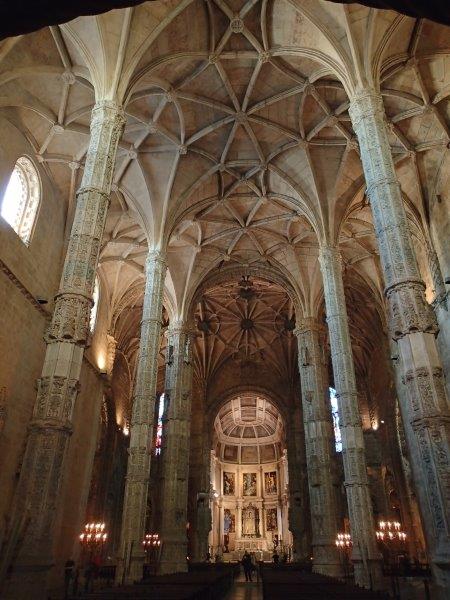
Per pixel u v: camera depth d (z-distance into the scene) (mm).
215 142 20891
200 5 15203
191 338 26547
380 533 29766
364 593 8852
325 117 19016
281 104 19000
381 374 33375
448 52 15438
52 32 14289
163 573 19844
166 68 16906
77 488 20969
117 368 33875
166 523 21125
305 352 25172
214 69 17438
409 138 18688
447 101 17016
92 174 11711
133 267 26453
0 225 14938
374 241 25109
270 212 24938
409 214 20641
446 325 18594
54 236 18906
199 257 27125
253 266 28375
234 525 47844
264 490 49219
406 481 30062
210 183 22797
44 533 7805
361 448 15719
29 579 7398
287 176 21672
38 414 8578
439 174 19016
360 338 36062
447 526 7914
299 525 34281
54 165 18641
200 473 36750
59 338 9289
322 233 20531
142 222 21125
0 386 14719
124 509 15516
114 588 10891
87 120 17625
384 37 13883
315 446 22281
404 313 9711
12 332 15508
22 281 16266
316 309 26422
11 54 13891
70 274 10141
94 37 13484
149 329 18562
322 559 19438
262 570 24203
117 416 33938
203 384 40000
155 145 20125
